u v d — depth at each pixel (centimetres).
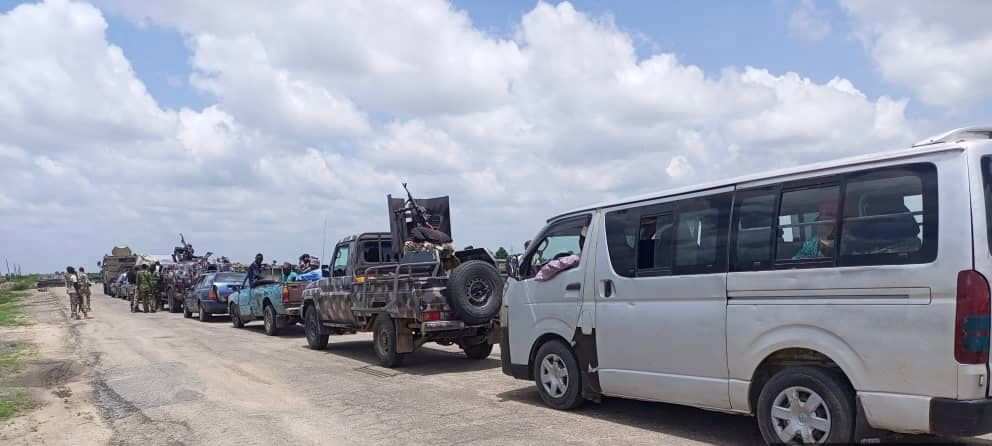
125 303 3728
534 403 854
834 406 545
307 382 1053
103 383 1077
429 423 762
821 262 562
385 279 1188
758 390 609
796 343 569
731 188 641
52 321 2395
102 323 2302
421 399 899
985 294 482
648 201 717
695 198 670
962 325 483
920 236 510
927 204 509
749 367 604
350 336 1794
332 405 877
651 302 693
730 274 622
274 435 730
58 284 6303
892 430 521
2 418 834
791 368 572
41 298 4169
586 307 763
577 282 777
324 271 1619
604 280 745
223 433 745
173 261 3428
